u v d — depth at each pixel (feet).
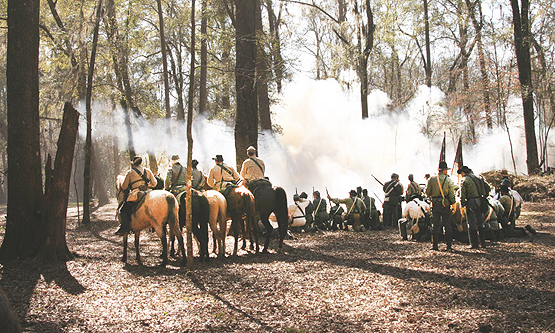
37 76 36.40
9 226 34.37
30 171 35.06
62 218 33.73
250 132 56.39
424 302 22.16
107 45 80.59
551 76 106.73
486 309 20.63
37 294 24.29
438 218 36.91
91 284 26.55
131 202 32.65
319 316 20.45
